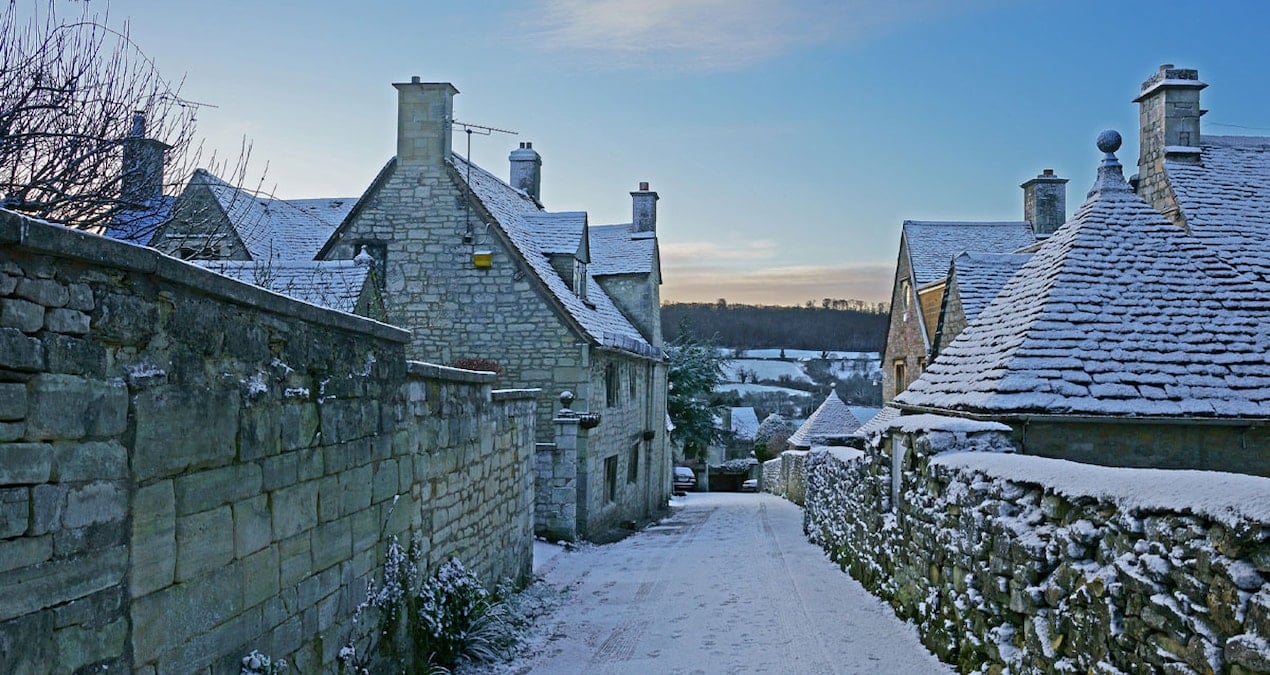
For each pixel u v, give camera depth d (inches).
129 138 306.2
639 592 422.9
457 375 324.8
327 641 214.7
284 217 864.3
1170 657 143.9
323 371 215.0
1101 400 316.2
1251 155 527.5
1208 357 332.5
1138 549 155.9
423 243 719.1
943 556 267.4
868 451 388.2
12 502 117.5
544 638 332.2
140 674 142.9
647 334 1004.6
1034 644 196.5
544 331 705.0
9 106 270.7
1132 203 401.7
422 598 283.9
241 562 175.2
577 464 674.2
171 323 152.3
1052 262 386.0
